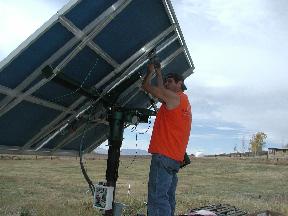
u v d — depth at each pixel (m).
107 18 2.44
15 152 3.09
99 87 2.97
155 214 2.51
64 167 29.12
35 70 2.42
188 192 13.65
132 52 3.00
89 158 47.28
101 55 2.72
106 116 2.97
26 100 2.58
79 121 3.16
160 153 2.55
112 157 2.79
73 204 7.27
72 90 2.69
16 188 11.45
